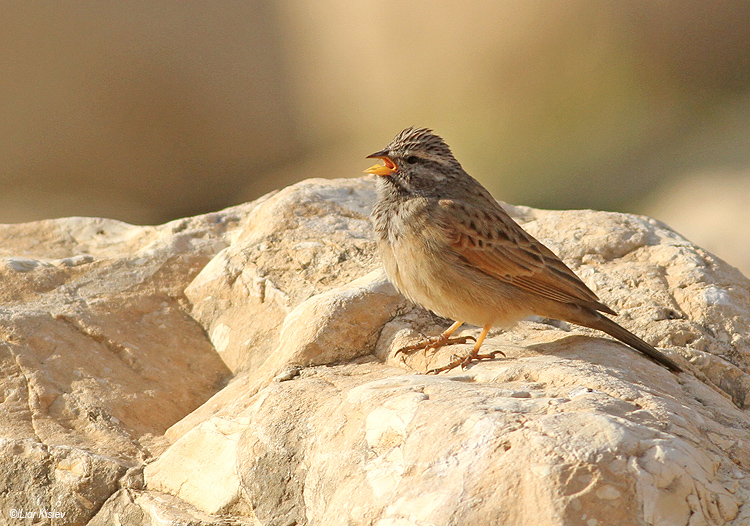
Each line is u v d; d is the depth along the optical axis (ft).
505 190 103.14
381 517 20.56
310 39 128.88
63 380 31.55
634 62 120.78
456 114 124.36
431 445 21.35
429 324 33.32
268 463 24.97
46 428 29.27
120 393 31.65
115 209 107.76
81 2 111.14
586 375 24.88
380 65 130.31
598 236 39.52
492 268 31.22
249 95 119.65
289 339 32.07
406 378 26.16
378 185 33.47
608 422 20.59
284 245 39.17
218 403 30.83
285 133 120.16
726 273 36.96
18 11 108.47
